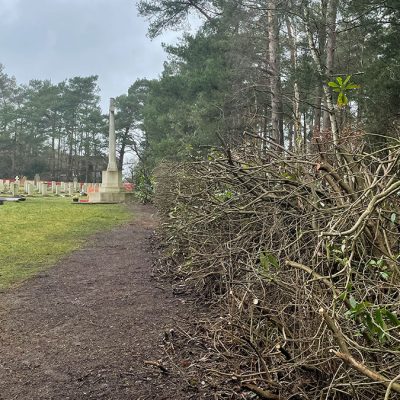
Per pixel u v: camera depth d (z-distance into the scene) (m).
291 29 16.23
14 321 4.07
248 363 2.79
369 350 1.85
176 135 22.62
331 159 4.24
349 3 10.48
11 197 19.89
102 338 3.68
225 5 18.42
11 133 57.72
